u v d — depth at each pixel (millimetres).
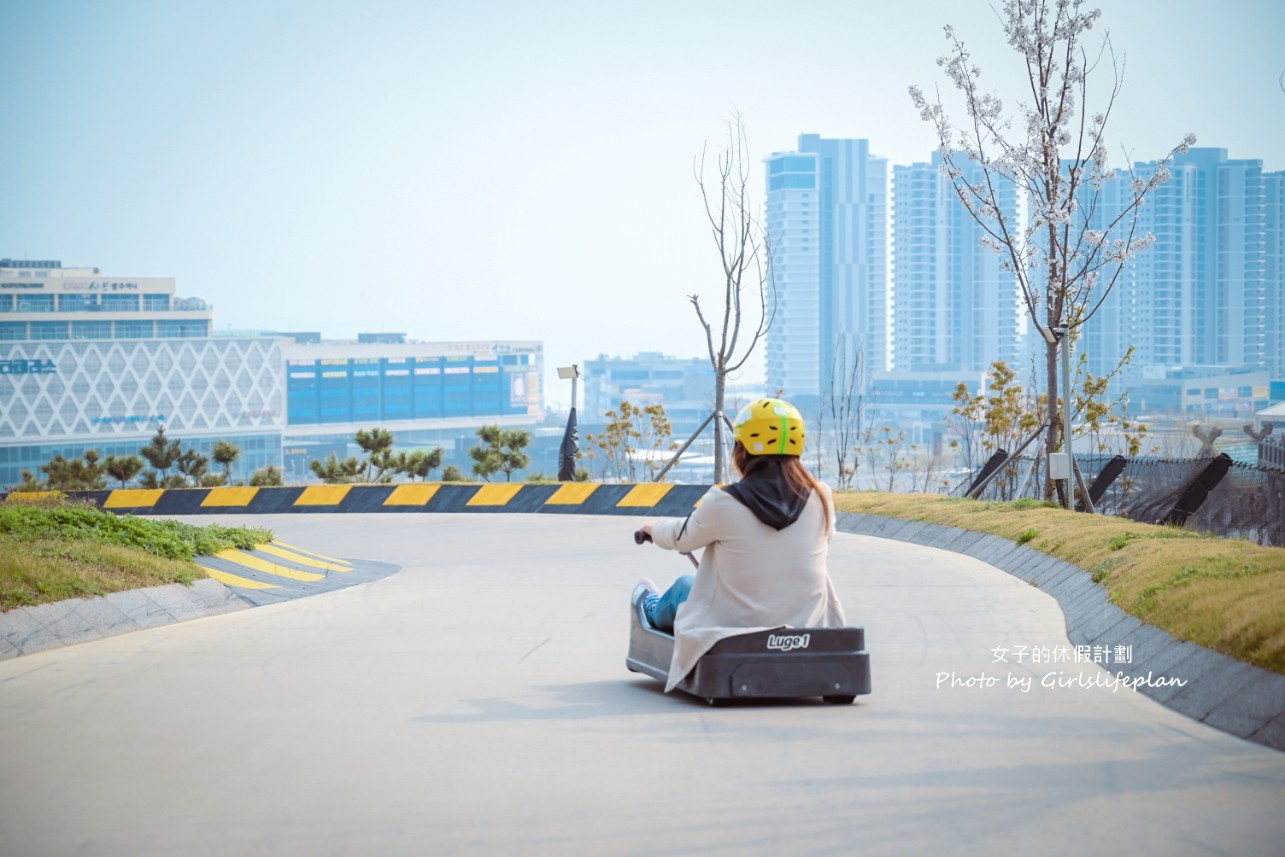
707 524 7309
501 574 16828
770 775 5504
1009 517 18719
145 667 8891
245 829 4793
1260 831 4617
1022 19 22094
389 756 5953
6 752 6125
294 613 12602
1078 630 10227
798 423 7508
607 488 30000
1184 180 194375
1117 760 5738
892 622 11195
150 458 43969
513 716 6949
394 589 15133
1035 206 22391
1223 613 7852
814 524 7430
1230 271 195250
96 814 5023
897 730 6453
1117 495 20578
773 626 7324
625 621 11734
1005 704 7258
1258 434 27812
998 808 4945
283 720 6867
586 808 5016
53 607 10500
